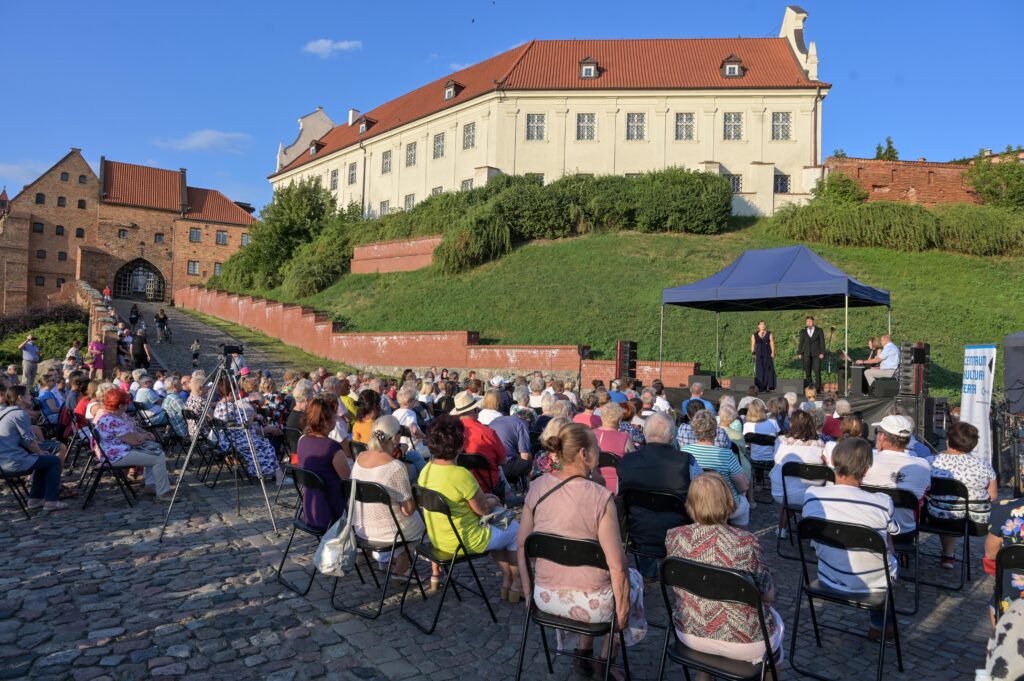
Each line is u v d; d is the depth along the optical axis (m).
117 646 4.46
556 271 29.62
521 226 33.38
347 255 39.81
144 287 62.16
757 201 36.97
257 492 9.27
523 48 45.78
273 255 45.53
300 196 46.56
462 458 6.23
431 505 4.86
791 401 11.88
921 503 5.82
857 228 30.28
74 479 9.67
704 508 3.61
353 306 32.69
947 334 22.14
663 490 5.42
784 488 6.88
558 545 3.84
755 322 24.06
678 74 41.44
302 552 6.57
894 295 25.42
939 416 15.91
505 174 37.09
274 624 4.89
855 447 4.64
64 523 7.41
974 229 29.19
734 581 3.35
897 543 5.66
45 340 32.03
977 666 4.53
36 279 61.06
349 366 28.36
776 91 39.28
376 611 5.20
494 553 5.41
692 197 32.94
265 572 5.99
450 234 32.53
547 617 3.96
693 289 16.86
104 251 60.19
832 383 19.44
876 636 4.86
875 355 17.17
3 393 8.09
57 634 4.62
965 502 6.00
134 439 8.24
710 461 6.20
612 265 29.34
